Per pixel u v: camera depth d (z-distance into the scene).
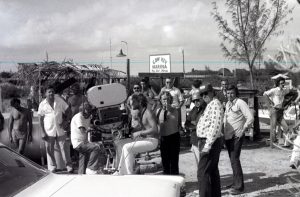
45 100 8.37
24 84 13.61
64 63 12.87
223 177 7.95
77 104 9.30
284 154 9.94
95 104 6.39
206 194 5.74
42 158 9.07
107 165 6.72
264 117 15.52
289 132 3.89
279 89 10.26
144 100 6.88
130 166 6.42
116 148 6.61
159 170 8.64
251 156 9.83
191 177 8.01
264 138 12.23
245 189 7.02
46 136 8.36
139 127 6.84
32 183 3.65
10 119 8.70
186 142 11.55
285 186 7.13
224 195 6.70
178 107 8.09
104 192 3.46
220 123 5.62
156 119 7.13
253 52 14.53
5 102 15.73
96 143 6.80
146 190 3.54
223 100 8.52
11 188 3.48
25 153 9.08
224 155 10.14
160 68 11.60
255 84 14.66
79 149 6.76
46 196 3.36
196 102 6.62
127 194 3.42
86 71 12.82
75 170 8.62
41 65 12.60
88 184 3.69
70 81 10.71
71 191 3.48
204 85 5.81
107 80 13.89
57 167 8.47
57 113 8.34
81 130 6.81
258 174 8.08
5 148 4.04
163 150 7.47
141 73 11.10
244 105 6.52
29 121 8.81
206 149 5.62
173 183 3.91
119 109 6.57
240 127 6.58
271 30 14.20
